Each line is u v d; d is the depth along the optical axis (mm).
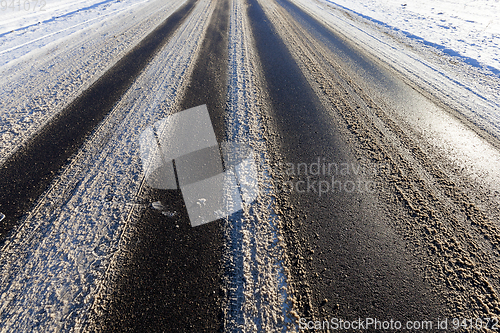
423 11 10180
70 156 2740
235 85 4277
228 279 1687
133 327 1452
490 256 1819
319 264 1769
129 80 4418
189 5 10312
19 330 1445
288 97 3908
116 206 2178
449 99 3818
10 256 1809
